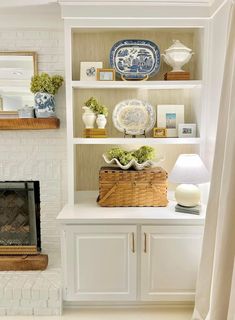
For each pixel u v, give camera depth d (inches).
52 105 91.3
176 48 85.7
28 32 92.5
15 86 93.8
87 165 100.8
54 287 82.0
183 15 82.9
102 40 96.1
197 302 75.5
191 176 79.1
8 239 93.7
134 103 93.0
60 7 84.2
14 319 80.4
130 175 87.3
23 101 94.4
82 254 80.4
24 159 97.3
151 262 80.7
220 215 64.7
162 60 96.1
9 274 87.7
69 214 81.9
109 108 99.0
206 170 81.2
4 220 94.4
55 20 91.7
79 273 81.1
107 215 81.0
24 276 86.7
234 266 59.3
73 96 95.1
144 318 81.7
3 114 94.1
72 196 89.7
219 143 68.9
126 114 92.8
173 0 80.6
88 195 101.3
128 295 82.0
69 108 86.4
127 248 80.3
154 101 99.0
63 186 98.6
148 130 93.2
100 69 86.4
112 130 99.4
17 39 92.7
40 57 93.4
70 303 85.5
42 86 88.9
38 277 86.4
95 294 82.0
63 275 82.0
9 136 96.3
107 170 88.4
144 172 87.5
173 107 94.1
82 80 89.1
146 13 82.4
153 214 81.7
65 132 96.6
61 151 97.2
